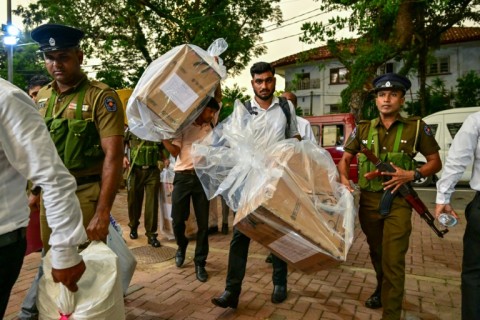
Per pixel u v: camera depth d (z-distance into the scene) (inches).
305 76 1140.5
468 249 95.3
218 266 158.9
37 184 56.1
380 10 491.8
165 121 102.5
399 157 107.3
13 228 57.2
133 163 189.5
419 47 607.8
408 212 105.4
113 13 647.8
